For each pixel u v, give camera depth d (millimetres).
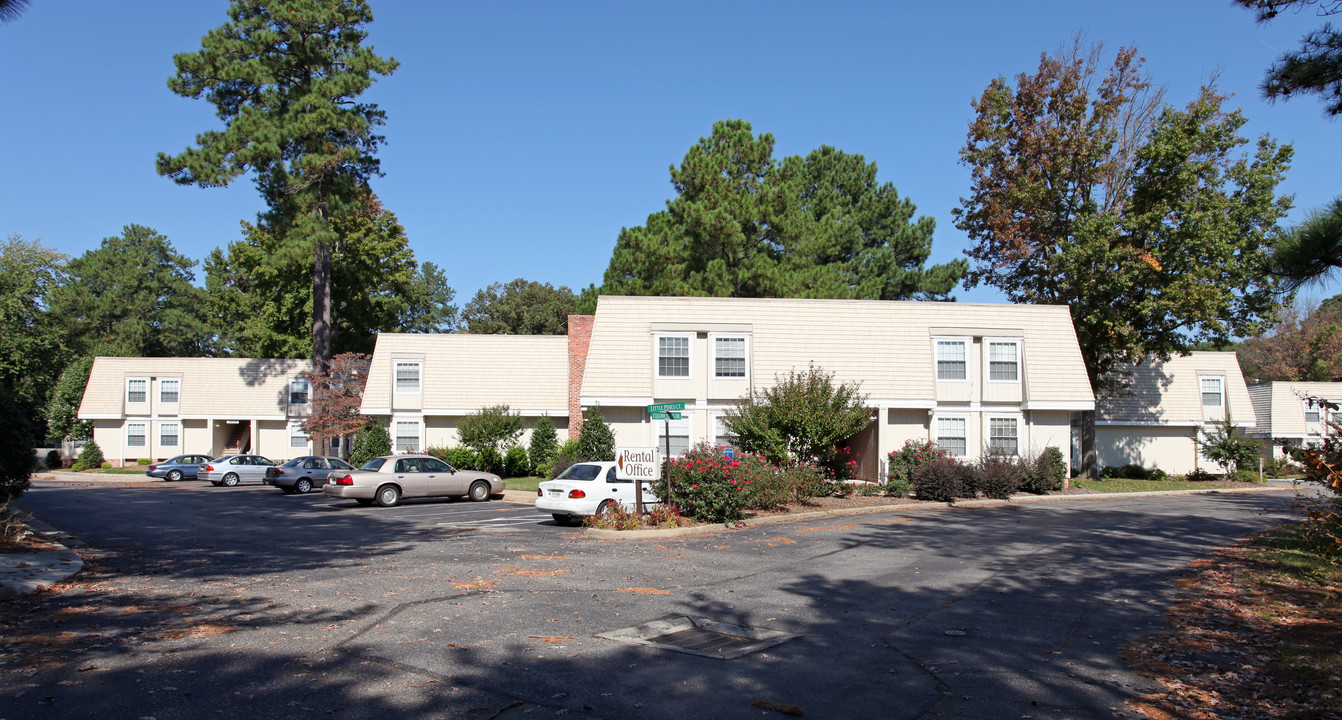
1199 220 31906
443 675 6938
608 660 7484
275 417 45938
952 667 7457
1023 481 28203
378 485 23750
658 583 11289
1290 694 6656
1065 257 33594
